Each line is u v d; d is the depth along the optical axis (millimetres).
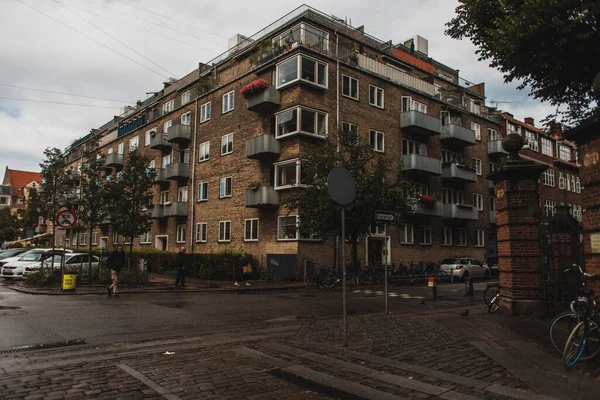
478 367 5805
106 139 47562
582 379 5254
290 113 24359
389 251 28062
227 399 4664
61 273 18469
